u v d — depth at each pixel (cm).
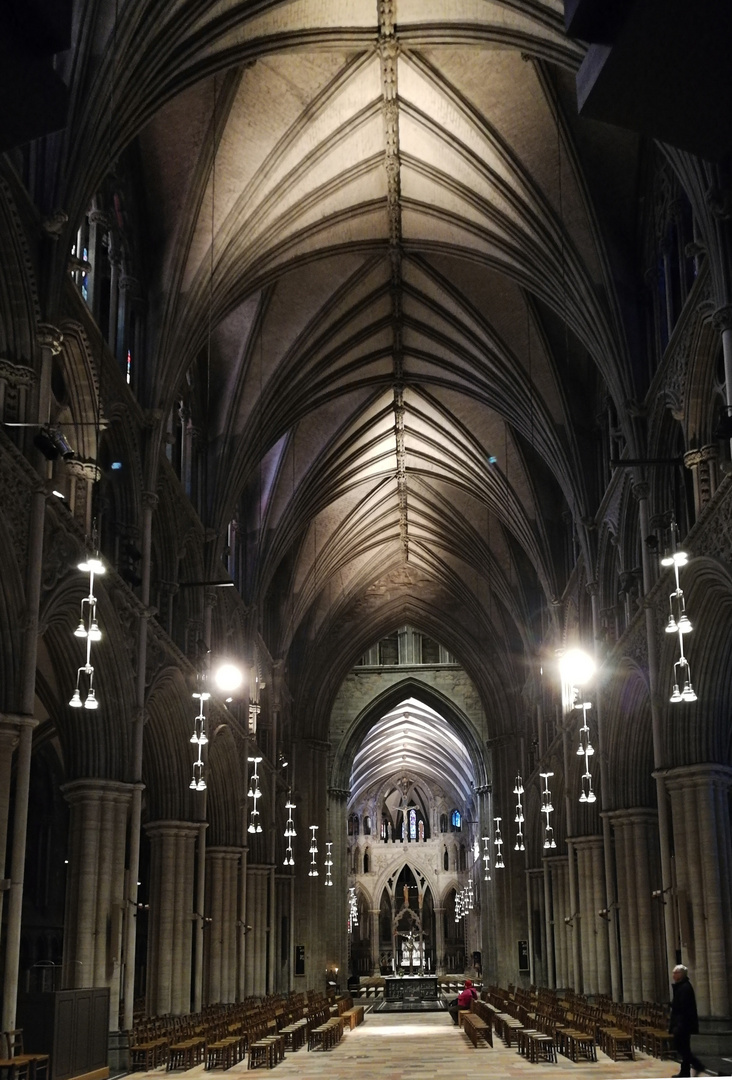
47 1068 1677
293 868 4928
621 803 2983
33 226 1828
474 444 4078
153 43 1934
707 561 1995
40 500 1798
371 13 2288
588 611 3559
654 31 493
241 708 3725
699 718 2309
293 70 2411
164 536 2816
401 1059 2361
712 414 2148
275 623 4709
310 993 4497
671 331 2381
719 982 2162
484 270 3183
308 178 2705
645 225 2606
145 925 4175
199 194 2559
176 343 2644
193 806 2992
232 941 3491
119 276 2502
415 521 4950
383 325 3550
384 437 4234
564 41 2078
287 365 3381
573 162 2522
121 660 2336
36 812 3369
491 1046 2631
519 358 3372
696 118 549
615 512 3006
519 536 4194
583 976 3509
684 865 2286
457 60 2416
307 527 4681
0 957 1641
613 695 2980
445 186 2805
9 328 1798
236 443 3362
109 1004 2109
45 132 600
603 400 3212
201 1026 2472
